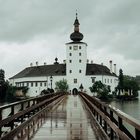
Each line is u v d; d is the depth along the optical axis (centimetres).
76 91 13238
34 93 14375
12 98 13475
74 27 13750
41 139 1175
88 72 13525
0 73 14412
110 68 15088
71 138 1206
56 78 13875
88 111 2466
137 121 539
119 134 698
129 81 15938
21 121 1321
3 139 831
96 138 1205
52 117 2014
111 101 13325
